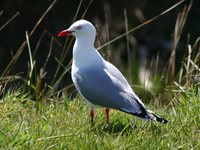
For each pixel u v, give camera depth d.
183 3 22.83
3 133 9.27
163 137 9.93
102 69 10.59
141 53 22.20
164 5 23.05
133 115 10.28
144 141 9.65
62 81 19.91
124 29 22.66
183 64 13.08
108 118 10.58
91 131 10.02
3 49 22.27
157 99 12.45
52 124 10.09
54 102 11.84
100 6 23.27
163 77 13.52
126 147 9.36
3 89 12.04
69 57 21.12
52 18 22.84
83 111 11.13
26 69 21.27
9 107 10.96
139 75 20.86
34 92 12.10
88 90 10.48
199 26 22.55
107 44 13.07
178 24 14.02
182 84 13.20
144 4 23.22
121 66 21.53
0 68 21.88
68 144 9.26
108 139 9.62
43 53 21.75
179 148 9.52
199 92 11.34
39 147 9.09
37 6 22.92
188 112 10.68
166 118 10.84
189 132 10.10
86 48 10.76
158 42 22.66
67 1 23.06
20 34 22.64
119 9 23.33
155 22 23.00
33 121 10.30
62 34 10.88
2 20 22.78
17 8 22.84
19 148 8.98
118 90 10.36
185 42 22.23
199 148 9.54
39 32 22.55
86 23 10.80
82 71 10.62
